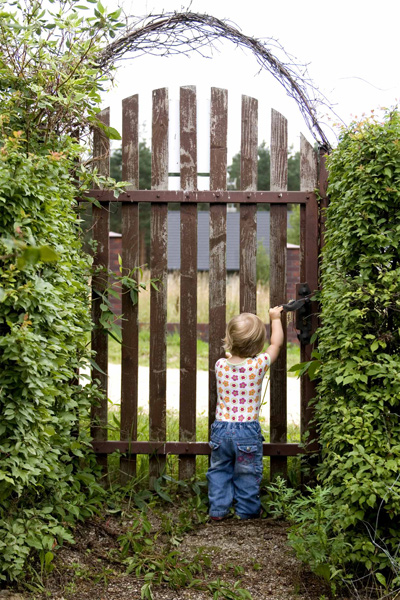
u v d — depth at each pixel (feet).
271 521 11.10
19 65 10.47
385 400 8.82
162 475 12.10
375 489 8.10
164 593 8.48
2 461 7.79
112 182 11.53
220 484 11.35
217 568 9.19
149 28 12.20
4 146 8.41
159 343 12.32
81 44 11.01
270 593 8.44
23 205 8.21
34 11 10.77
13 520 8.38
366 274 9.58
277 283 12.31
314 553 8.39
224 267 12.28
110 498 11.47
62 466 10.09
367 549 8.27
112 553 9.51
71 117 11.33
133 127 12.21
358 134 9.61
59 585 8.43
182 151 12.24
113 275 12.25
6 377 8.05
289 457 13.21
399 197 9.49
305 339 12.14
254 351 11.51
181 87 12.24
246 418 11.34
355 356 9.35
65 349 9.39
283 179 12.26
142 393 22.65
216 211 12.25
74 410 10.93
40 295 8.40
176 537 10.11
